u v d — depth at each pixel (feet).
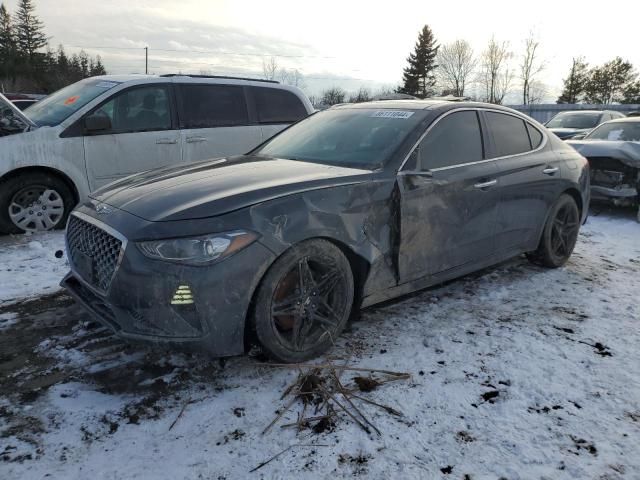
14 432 8.11
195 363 10.22
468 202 12.78
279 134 15.38
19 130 18.72
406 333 11.69
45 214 19.39
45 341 11.05
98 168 20.15
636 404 9.18
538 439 8.18
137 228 9.01
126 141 20.61
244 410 8.78
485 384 9.70
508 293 14.37
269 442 8.00
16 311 12.59
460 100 14.53
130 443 7.94
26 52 249.34
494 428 8.43
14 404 8.83
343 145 12.75
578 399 9.29
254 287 9.11
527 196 14.69
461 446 7.99
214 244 8.71
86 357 10.40
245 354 10.50
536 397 9.31
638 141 26.89
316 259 9.95
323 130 14.02
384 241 11.07
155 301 8.72
